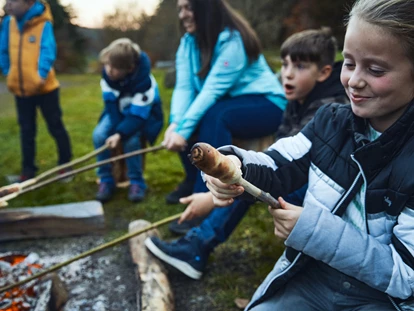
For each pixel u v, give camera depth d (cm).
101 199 326
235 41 257
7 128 589
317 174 137
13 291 186
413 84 116
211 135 257
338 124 136
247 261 240
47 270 180
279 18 1089
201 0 256
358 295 134
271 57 833
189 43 286
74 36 1481
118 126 302
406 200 119
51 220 268
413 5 109
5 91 957
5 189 195
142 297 191
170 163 419
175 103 291
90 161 424
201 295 212
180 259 218
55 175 384
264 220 286
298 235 126
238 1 1168
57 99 376
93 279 228
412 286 120
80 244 264
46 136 530
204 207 199
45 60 356
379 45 112
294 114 223
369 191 125
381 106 118
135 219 300
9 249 259
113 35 1567
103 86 319
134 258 221
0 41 368
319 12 951
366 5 114
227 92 268
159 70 1362
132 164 327
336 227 125
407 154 120
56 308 196
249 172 129
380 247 123
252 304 149
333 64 214
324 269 140
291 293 144
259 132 269
